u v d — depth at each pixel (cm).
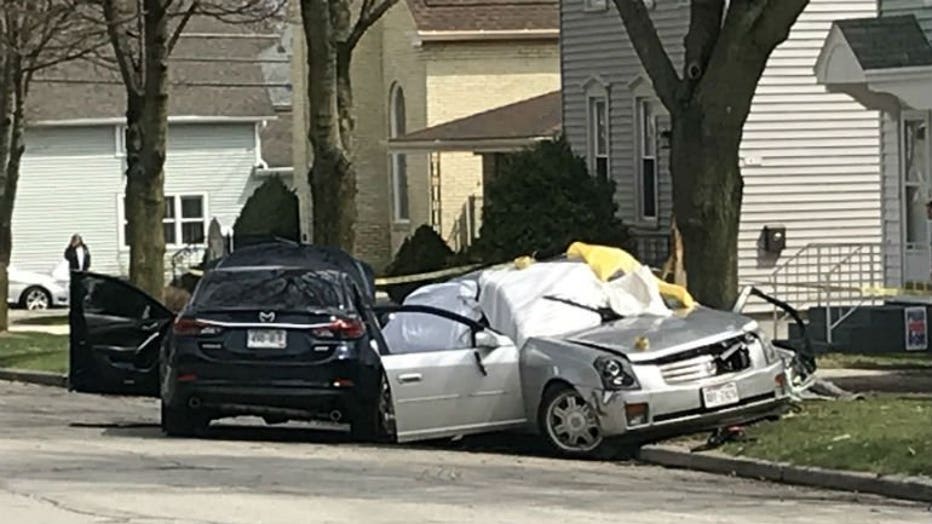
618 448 1537
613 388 1496
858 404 1684
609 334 1559
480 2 4319
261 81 5681
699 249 1814
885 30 2505
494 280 1664
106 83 4541
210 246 3544
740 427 1541
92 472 1399
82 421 1995
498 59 4288
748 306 3025
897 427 1488
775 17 1734
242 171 5578
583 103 3506
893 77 2438
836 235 3078
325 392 1636
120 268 5416
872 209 3091
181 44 5631
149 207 2962
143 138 2936
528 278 1662
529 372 1569
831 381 2019
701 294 1811
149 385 1897
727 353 1533
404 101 4419
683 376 1507
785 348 1723
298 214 4819
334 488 1306
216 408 1675
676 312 1653
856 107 3073
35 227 5362
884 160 2662
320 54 2484
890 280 2652
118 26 3033
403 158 4531
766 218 3050
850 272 2914
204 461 1496
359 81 4594
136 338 1902
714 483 1379
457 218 4288
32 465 1452
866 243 2841
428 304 1680
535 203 3216
